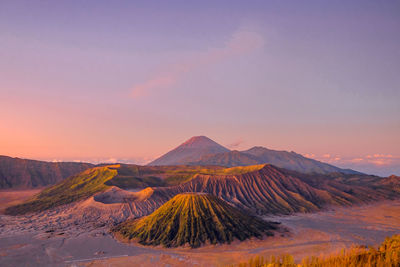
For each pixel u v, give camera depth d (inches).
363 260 468.4
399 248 478.9
